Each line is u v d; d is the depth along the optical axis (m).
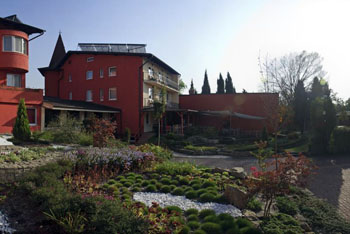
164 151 15.25
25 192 6.25
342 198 7.54
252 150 18.41
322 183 9.33
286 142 22.20
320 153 16.62
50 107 18.81
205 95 32.56
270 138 24.22
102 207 4.80
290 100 33.12
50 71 31.66
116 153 10.26
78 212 4.67
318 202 6.90
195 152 18.20
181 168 9.80
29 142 13.01
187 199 6.83
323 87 31.84
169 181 8.32
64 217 4.68
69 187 6.70
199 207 6.21
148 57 26.80
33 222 4.89
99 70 28.19
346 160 14.44
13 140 12.62
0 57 18.12
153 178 8.98
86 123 18.19
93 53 27.53
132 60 26.70
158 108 20.28
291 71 38.09
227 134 26.95
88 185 7.22
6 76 19.19
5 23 18.56
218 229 4.91
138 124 26.11
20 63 18.80
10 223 4.80
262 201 6.81
